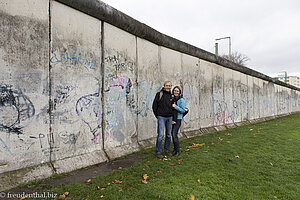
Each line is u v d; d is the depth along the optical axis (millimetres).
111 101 4895
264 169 3969
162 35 6586
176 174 3643
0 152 3023
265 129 9461
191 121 8070
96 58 4547
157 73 6562
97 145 4520
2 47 3078
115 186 3074
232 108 11289
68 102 3965
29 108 3369
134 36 5688
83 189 2953
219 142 6504
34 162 3404
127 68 5402
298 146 5840
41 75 3543
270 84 17078
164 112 4789
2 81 3068
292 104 23344
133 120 5559
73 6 4062
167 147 5035
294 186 3203
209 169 3932
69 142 3959
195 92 8406
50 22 3709
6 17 3131
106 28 4809
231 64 11055
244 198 2795
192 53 8148
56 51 3785
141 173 3662
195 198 2744
